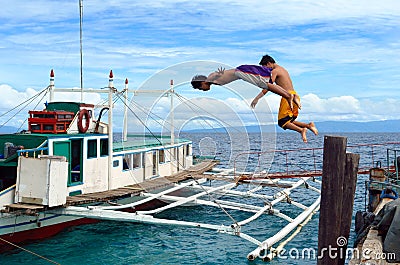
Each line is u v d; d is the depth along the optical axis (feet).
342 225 31.17
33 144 57.47
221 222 70.90
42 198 51.21
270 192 102.27
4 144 57.16
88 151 63.87
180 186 62.03
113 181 68.13
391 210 36.06
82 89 69.62
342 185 29.58
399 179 62.28
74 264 49.88
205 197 71.00
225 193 64.90
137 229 65.92
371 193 55.06
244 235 51.88
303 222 67.62
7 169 58.44
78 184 61.62
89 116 68.85
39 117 63.77
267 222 71.36
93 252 54.44
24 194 52.08
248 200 91.97
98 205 60.64
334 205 29.63
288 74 16.53
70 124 64.34
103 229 65.21
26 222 53.83
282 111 16.55
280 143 321.11
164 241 60.23
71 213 54.13
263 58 16.70
